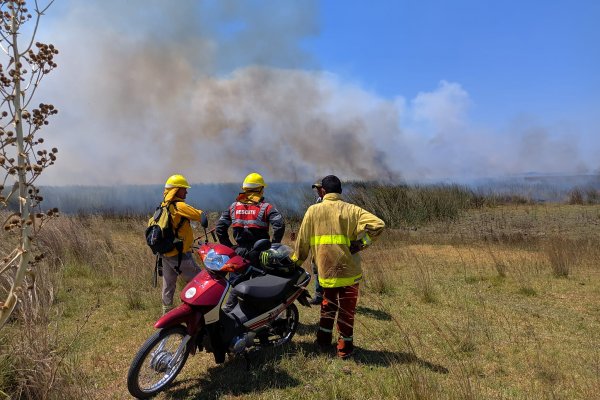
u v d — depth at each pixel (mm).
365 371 3789
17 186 2367
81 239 8234
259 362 3934
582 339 4676
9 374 3098
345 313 3998
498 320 5242
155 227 4352
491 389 3521
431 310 5648
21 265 2447
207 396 3371
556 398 3359
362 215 3945
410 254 9555
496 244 11211
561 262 7660
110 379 3643
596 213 16203
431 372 3744
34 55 2287
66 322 5008
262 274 4102
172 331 3367
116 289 6430
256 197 4578
